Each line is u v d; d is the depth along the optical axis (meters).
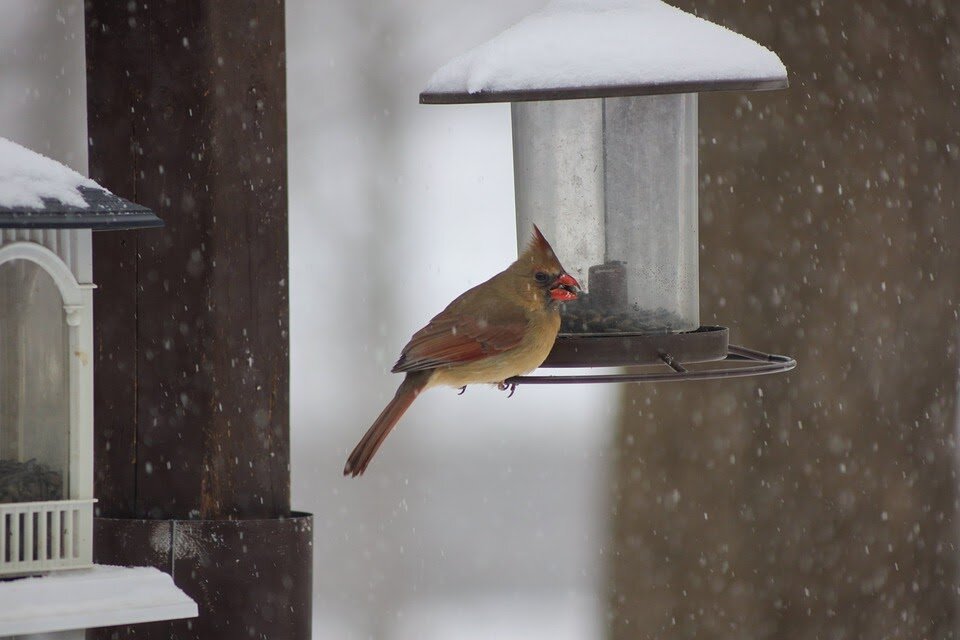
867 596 11.48
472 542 16.95
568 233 8.48
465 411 18.62
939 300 11.52
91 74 7.93
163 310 7.82
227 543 7.73
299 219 18.88
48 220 6.21
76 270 6.73
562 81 7.04
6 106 16.45
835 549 11.52
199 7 7.75
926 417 11.55
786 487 11.58
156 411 7.84
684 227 8.57
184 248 7.80
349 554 16.91
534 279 8.09
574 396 18.50
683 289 8.56
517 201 8.73
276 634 7.77
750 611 11.57
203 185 7.77
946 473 11.62
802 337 11.46
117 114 7.87
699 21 7.59
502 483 17.61
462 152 18.95
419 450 18.36
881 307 11.48
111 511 7.90
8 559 6.55
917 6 11.56
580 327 8.48
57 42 16.59
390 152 18.91
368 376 18.67
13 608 6.24
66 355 6.72
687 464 11.77
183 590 7.71
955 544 11.62
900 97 11.49
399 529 17.30
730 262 11.46
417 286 18.89
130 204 6.61
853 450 11.52
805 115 11.46
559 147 8.45
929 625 11.52
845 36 11.47
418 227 18.94
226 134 7.80
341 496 17.81
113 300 7.88
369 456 8.07
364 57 18.94
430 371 8.23
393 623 15.60
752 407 11.68
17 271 6.68
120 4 7.86
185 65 7.77
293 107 18.84
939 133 11.55
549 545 16.69
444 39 18.98
